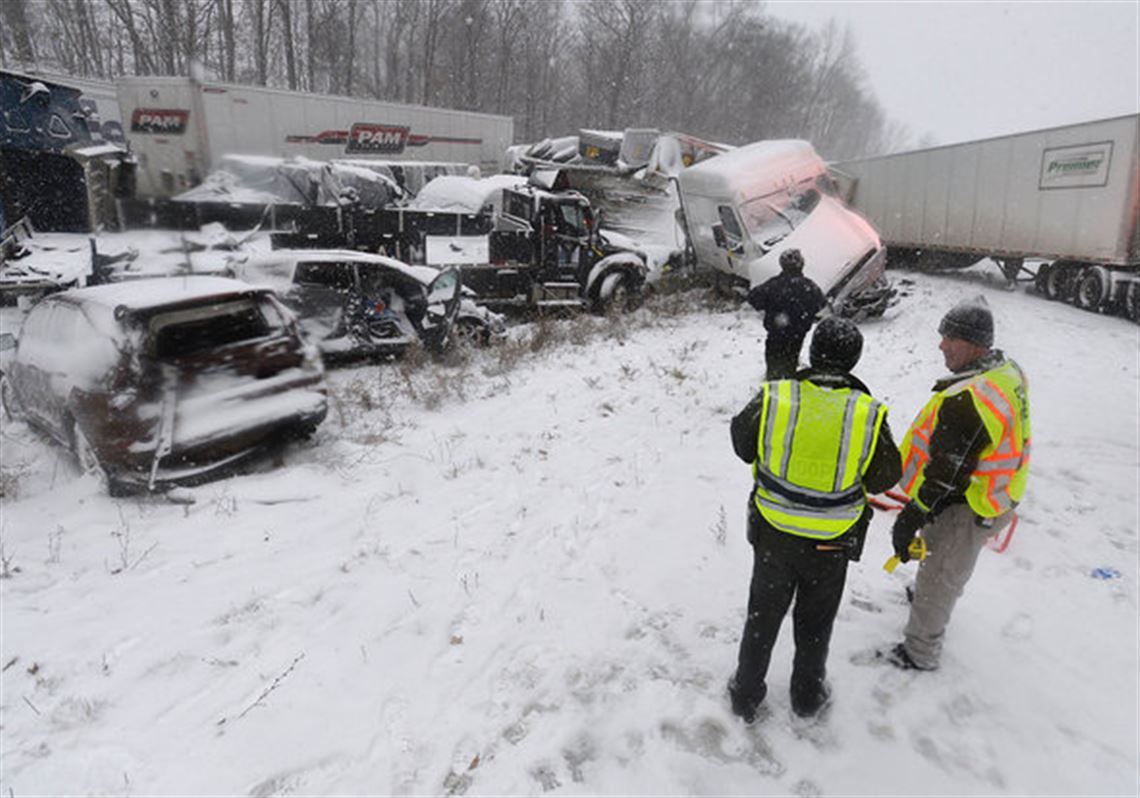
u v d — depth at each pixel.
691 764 3.00
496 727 3.19
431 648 3.73
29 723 3.20
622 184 16.14
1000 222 14.52
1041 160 13.45
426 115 22.97
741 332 11.23
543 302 12.65
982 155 14.63
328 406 7.29
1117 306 12.55
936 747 3.10
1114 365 9.36
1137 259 12.27
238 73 37.41
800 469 2.78
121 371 5.24
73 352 5.53
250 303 6.00
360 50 42.97
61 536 4.93
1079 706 3.34
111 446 5.23
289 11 37.41
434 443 6.68
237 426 5.74
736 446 2.95
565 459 6.26
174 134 15.92
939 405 3.08
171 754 3.03
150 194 10.68
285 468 6.12
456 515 5.25
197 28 33.97
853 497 2.82
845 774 2.96
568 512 5.25
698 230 13.76
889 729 3.20
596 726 3.20
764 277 11.39
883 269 11.93
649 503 5.36
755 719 3.24
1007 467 3.04
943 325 3.11
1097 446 6.47
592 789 2.88
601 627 3.89
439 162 23.97
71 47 36.53
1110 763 3.01
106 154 12.73
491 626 3.91
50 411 5.82
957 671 3.55
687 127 55.47
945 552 3.28
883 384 8.33
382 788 2.87
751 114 60.81
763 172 12.55
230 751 3.04
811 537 2.82
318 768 2.97
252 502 5.43
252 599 4.18
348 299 9.08
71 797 2.80
